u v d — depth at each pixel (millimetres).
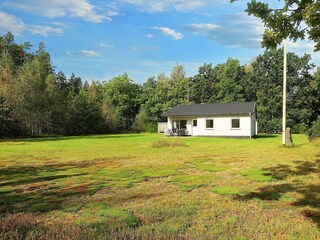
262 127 46906
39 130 37406
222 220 4973
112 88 54812
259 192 6914
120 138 30688
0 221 4156
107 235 3490
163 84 58438
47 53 51469
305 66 47312
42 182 8352
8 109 32062
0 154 15742
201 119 33938
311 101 35031
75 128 41500
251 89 52312
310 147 17516
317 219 4988
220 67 57500
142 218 5102
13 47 50875
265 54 50438
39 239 3258
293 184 7730
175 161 12555
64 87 53625
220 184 7863
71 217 5238
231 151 16547
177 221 4922
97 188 7523
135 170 10266
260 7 3777
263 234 4324
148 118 53062
